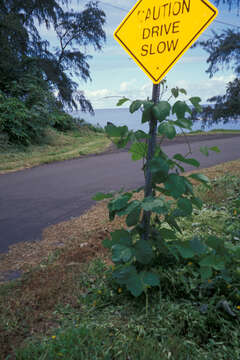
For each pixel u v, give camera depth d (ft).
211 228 10.73
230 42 56.75
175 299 6.86
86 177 23.99
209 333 5.98
